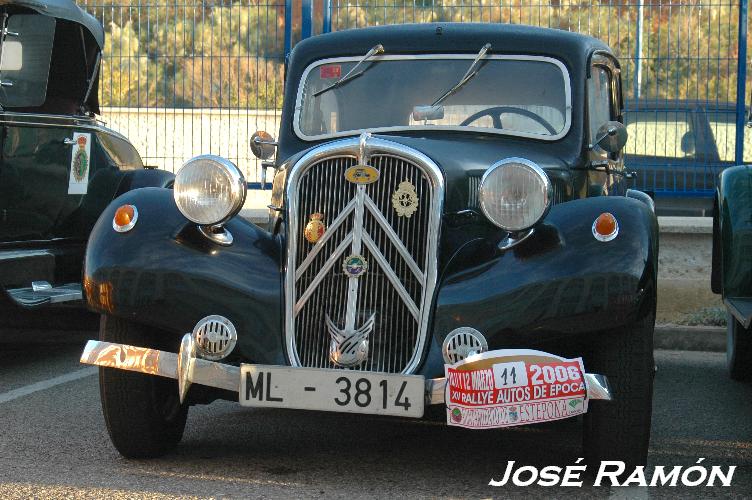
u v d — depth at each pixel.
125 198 5.25
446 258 4.96
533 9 10.91
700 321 10.05
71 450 5.46
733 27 10.84
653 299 4.66
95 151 8.96
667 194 11.00
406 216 4.91
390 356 4.82
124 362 4.89
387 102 6.34
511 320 4.67
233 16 11.39
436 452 5.57
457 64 6.36
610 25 10.90
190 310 4.87
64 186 8.58
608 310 4.57
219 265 4.98
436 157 5.09
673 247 10.45
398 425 6.21
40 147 8.33
